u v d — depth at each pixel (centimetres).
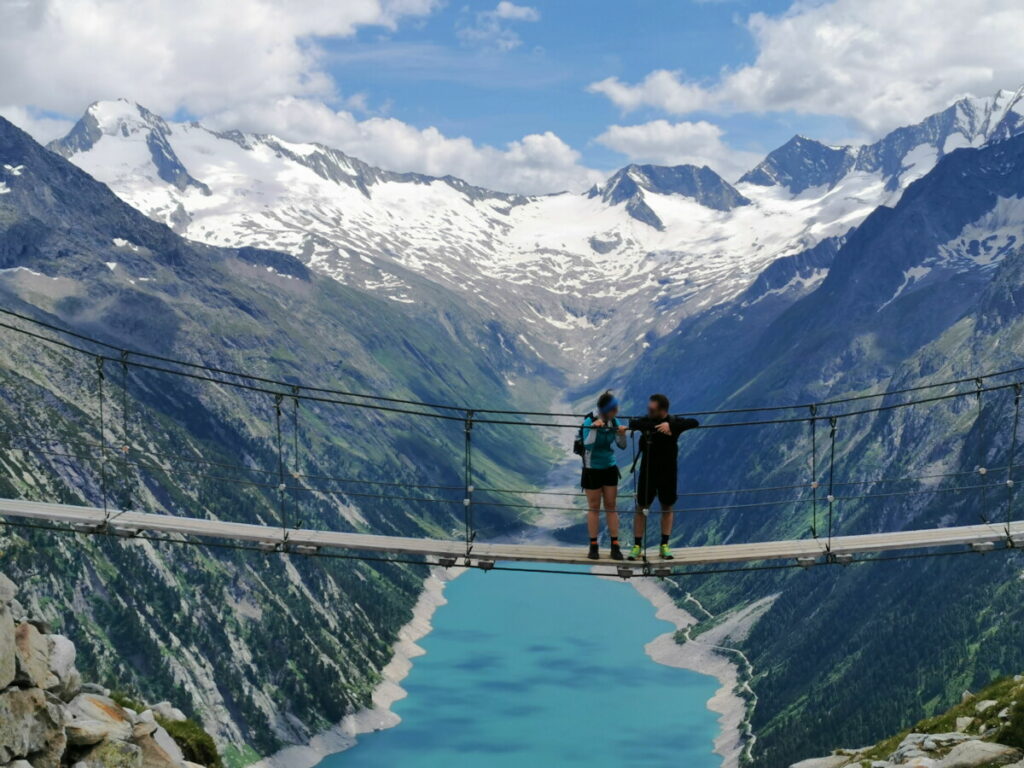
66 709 2850
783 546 3944
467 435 3928
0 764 2498
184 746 3419
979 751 3331
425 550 3872
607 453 3588
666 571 3647
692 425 3591
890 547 3984
